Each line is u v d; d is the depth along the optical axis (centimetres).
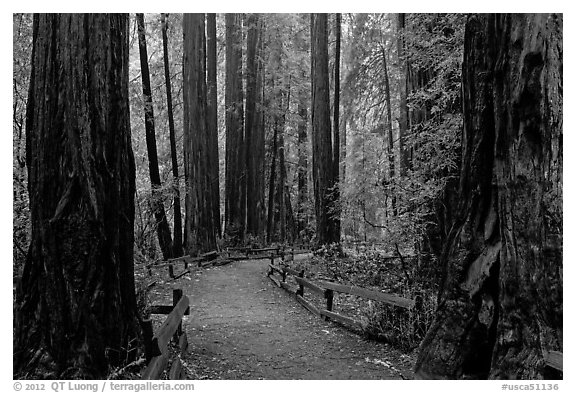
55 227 486
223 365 647
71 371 465
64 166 493
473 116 497
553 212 405
